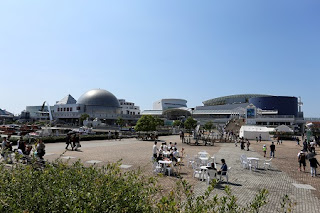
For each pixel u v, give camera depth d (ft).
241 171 54.70
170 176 45.93
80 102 414.21
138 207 14.48
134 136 160.66
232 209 15.33
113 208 13.85
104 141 127.95
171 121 408.05
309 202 33.12
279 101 367.25
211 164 43.57
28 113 433.89
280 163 68.95
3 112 524.93
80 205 13.38
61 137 113.70
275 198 34.47
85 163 56.80
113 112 417.90
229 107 434.30
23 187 16.99
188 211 14.56
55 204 14.65
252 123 266.57
